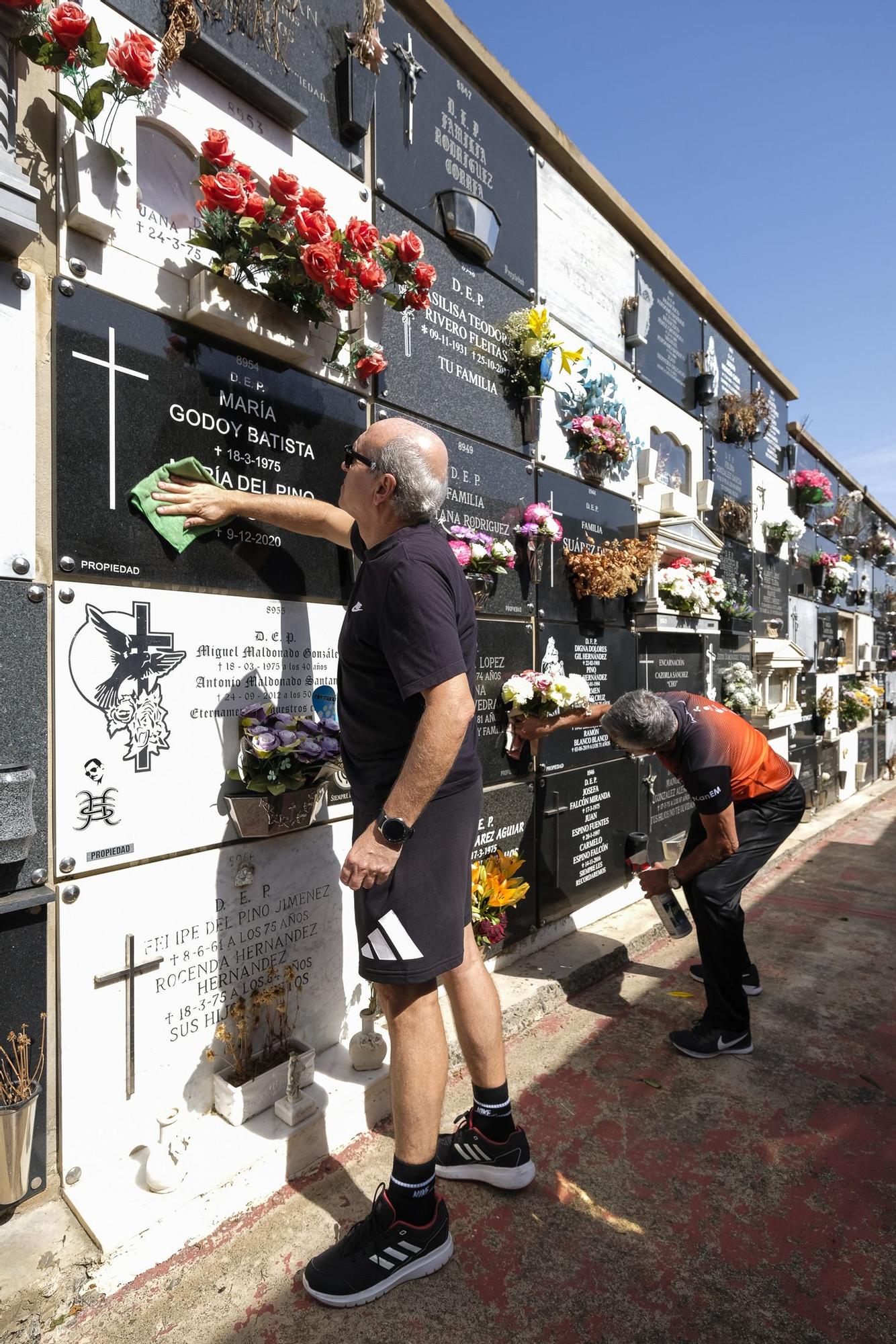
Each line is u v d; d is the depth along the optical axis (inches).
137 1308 61.7
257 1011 82.9
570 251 148.6
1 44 58.4
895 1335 60.8
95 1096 69.7
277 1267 66.3
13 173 58.2
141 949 72.7
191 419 76.4
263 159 84.4
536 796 133.7
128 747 71.4
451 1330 60.6
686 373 204.1
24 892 64.2
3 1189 61.3
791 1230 72.9
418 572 59.7
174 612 75.2
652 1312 62.8
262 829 79.0
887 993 132.0
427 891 62.8
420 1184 64.3
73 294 66.9
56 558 66.1
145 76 62.7
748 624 227.5
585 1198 76.9
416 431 66.8
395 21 104.8
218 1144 74.7
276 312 80.1
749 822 114.3
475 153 121.3
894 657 483.2
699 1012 120.0
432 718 56.9
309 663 89.7
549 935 139.5
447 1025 106.0
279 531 85.7
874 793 358.0
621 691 164.2
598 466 151.6
